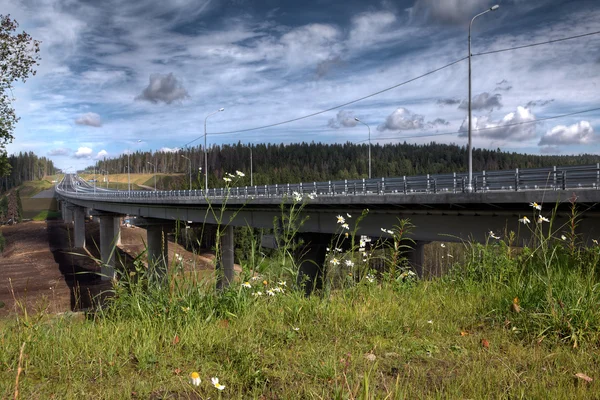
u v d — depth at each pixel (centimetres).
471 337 370
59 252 6981
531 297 429
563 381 277
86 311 473
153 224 5059
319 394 262
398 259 591
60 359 339
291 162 17688
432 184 2200
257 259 509
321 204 2470
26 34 1505
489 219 1753
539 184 1672
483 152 15638
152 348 352
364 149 18025
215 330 397
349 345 355
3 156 1623
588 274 448
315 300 468
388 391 262
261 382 288
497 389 267
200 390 281
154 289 466
